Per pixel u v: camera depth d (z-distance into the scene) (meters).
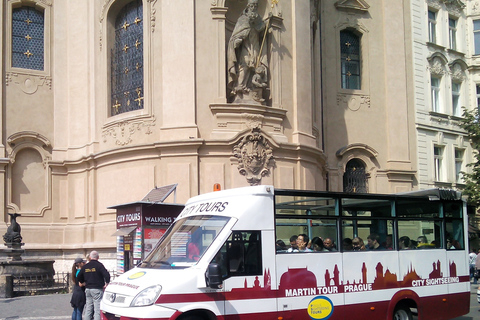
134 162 22.44
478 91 34.25
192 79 21.55
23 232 25.27
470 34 34.28
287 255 10.10
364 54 29.38
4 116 25.92
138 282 9.16
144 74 22.81
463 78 33.78
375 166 28.92
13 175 25.73
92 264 12.17
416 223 12.31
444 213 12.84
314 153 23.30
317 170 24.12
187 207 11.02
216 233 9.67
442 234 12.76
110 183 23.31
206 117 21.62
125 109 23.97
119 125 23.28
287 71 23.11
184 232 10.12
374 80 29.47
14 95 26.25
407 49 30.73
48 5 27.23
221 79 21.92
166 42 22.12
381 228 11.66
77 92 26.52
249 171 21.44
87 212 24.97
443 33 32.84
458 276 12.80
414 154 30.25
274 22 22.83
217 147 21.30
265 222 9.96
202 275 9.12
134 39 23.98
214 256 9.34
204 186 21.12
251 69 22.17
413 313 12.75
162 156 21.55
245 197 9.98
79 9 26.88
